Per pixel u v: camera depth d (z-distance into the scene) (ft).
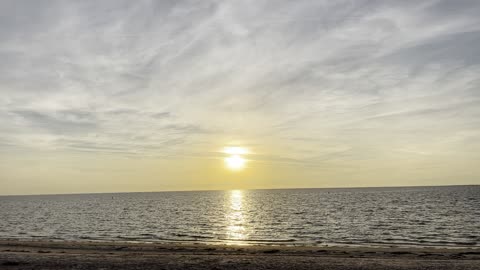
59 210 377.09
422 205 341.00
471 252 99.19
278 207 373.81
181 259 83.56
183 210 348.79
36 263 79.82
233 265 77.10
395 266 75.46
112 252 101.76
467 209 279.08
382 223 199.52
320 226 191.93
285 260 82.12
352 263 78.84
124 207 416.05
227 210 341.21
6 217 290.76
